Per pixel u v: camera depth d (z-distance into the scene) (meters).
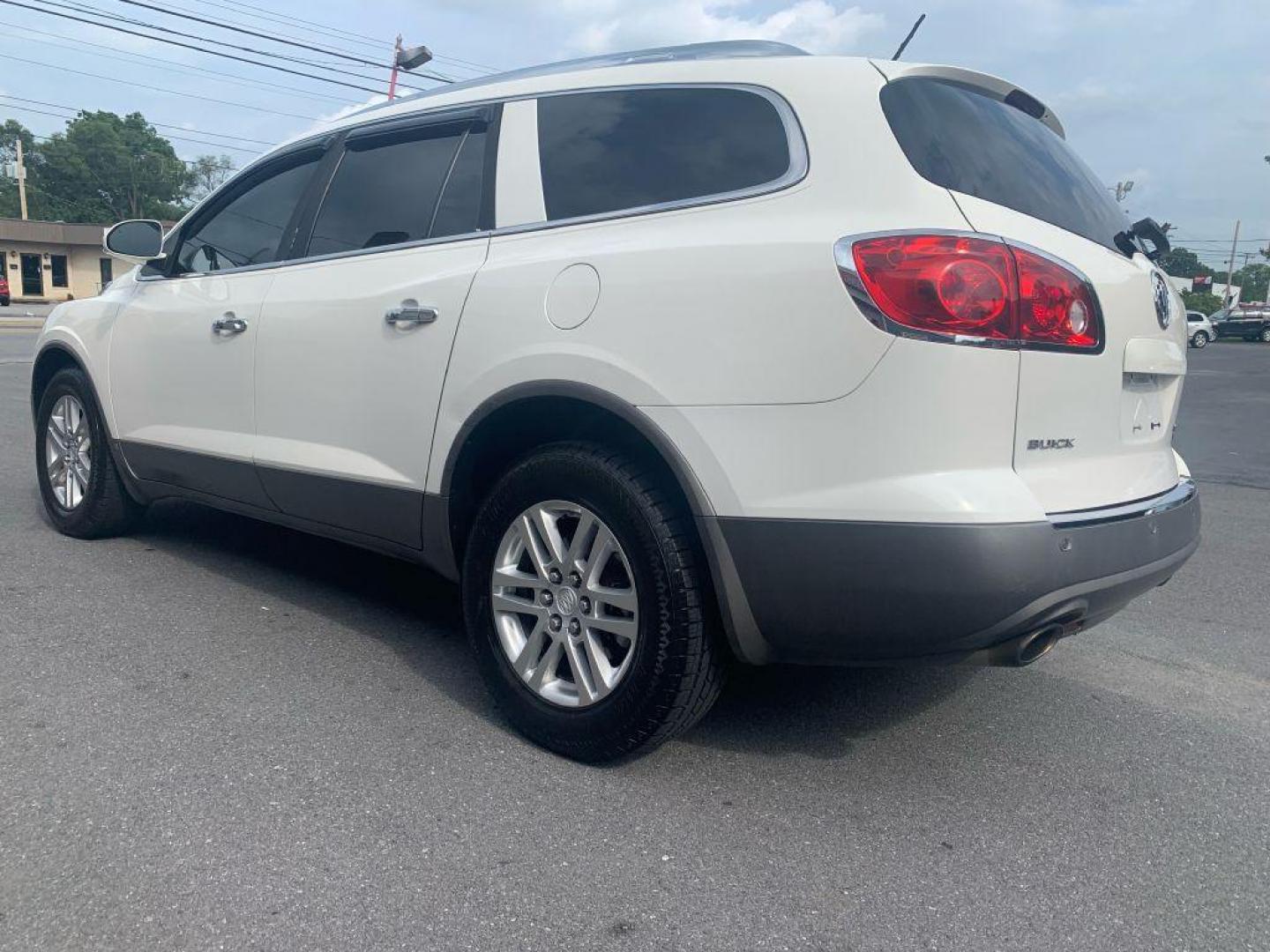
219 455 3.96
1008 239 2.40
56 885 2.17
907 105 2.59
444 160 3.42
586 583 2.78
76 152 78.38
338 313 3.46
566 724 2.81
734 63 2.85
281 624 3.83
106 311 4.61
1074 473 2.54
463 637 3.79
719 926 2.14
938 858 2.44
